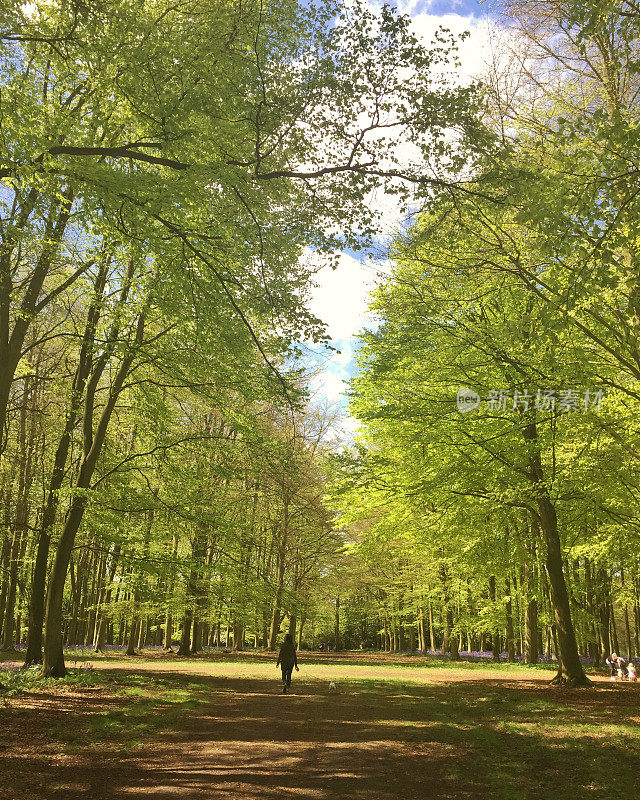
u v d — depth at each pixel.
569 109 11.95
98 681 15.12
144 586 17.44
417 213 9.98
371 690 16.72
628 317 11.52
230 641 60.94
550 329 7.78
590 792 6.56
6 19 8.86
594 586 28.42
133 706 11.70
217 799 6.13
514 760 8.12
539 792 6.59
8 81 9.73
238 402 15.37
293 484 28.45
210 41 9.15
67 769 7.11
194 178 8.48
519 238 12.31
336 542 35.06
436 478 15.60
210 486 19.73
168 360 14.38
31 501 22.42
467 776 7.28
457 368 14.85
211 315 11.24
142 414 16.27
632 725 10.46
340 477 17.59
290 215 10.17
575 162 8.37
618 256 10.43
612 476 14.15
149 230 9.16
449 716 11.90
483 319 14.88
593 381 12.18
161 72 8.91
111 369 18.91
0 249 12.05
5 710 10.28
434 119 8.54
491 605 28.72
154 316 15.64
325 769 7.58
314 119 9.13
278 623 37.94
